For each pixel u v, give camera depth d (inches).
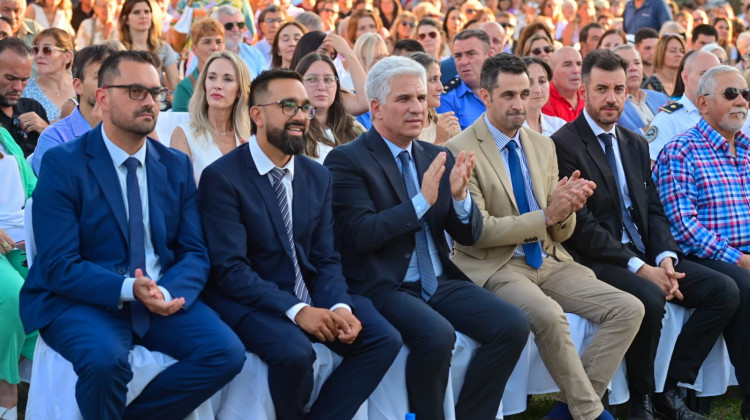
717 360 339.6
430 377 267.3
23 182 311.3
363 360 259.9
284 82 263.0
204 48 430.9
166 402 240.8
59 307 245.4
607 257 326.6
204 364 239.6
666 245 336.8
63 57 412.8
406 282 287.6
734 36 778.2
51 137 322.7
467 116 436.5
